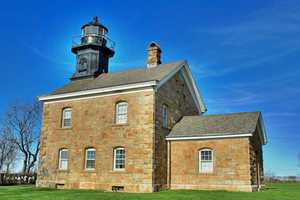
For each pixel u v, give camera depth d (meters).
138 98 22.91
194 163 22.50
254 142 22.38
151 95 22.47
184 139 23.08
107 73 29.50
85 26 30.83
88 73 29.22
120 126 23.17
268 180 46.47
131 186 21.83
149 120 22.17
